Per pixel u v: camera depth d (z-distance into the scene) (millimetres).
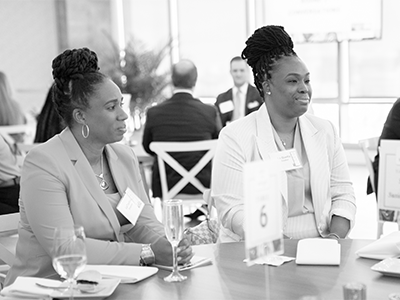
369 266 1835
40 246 2098
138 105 9070
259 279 1757
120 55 9539
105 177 2270
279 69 2447
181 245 1929
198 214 5469
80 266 1529
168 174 4832
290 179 2482
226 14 9406
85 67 2148
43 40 9922
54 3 9984
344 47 8117
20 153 5238
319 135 2566
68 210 2066
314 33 7980
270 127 2535
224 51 9539
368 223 5121
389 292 1601
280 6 8219
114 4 10664
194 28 9852
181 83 4770
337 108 8344
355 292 1409
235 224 2406
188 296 1640
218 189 2539
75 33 10156
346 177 2652
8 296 1684
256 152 2527
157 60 9336
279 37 2469
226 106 5922
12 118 6031
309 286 1676
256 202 1428
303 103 2449
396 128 3539
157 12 10320
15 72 9656
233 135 2555
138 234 2291
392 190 1828
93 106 2121
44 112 4039
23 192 2080
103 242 2021
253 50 2510
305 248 1938
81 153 2160
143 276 1805
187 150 4590
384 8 7715
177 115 4738
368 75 8039
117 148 2342
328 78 8367
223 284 1728
